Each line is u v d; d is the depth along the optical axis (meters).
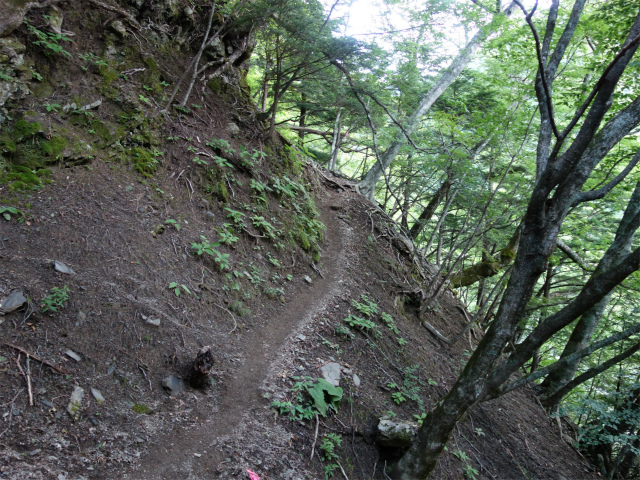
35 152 5.64
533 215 4.42
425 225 14.99
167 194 6.81
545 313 12.88
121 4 7.71
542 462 8.12
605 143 4.27
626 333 4.33
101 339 4.52
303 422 5.17
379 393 6.55
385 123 12.98
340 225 10.77
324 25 7.96
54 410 3.76
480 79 13.65
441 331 10.12
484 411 8.23
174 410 4.50
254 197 8.38
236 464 4.22
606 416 8.81
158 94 7.66
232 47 9.67
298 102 13.29
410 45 10.66
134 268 5.45
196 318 5.70
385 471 5.40
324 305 7.60
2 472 3.12
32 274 4.52
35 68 6.13
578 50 9.18
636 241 11.80
